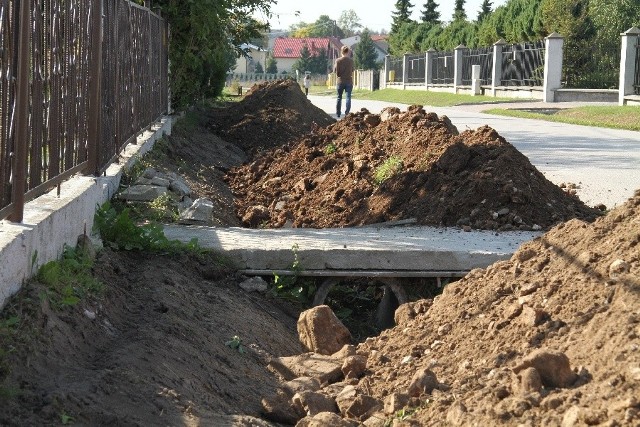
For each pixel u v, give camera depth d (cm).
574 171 1510
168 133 1684
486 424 435
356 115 1565
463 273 858
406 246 879
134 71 1206
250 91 2561
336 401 570
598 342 461
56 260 635
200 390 541
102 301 625
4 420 416
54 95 666
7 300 520
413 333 658
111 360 526
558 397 426
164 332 610
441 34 6556
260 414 556
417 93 5416
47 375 478
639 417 376
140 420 458
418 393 527
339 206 1167
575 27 4406
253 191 1470
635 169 1536
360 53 10412
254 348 689
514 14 5209
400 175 1127
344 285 958
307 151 1517
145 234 853
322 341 717
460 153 1077
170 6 1797
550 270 599
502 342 550
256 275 869
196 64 1920
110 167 1037
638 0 4578
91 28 816
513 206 998
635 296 481
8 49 541
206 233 934
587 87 4428
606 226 598
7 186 557
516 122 2806
